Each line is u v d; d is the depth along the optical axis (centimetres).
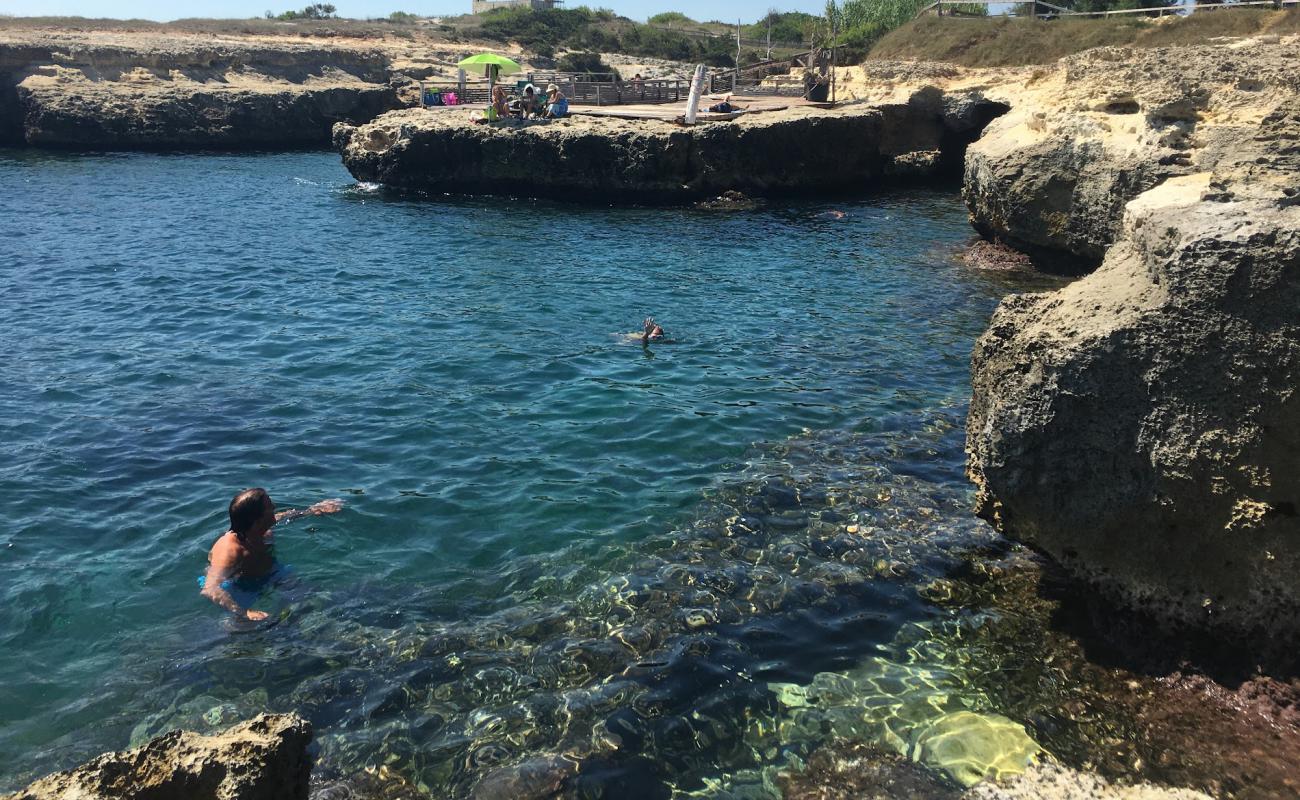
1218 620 559
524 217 2562
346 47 5978
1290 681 537
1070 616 646
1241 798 479
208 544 734
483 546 739
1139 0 4050
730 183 2862
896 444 955
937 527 777
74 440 934
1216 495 540
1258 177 769
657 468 894
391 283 1702
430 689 565
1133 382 562
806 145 2969
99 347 1259
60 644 605
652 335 1338
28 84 4094
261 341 1301
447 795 482
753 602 665
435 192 3030
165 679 572
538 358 1243
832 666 597
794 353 1282
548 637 619
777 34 8169
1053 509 605
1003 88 3114
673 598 666
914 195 3020
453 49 6588
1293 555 528
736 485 854
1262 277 515
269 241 2095
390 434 970
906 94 3338
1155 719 542
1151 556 579
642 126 2923
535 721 538
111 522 766
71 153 3934
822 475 879
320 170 3584
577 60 6309
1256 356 520
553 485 851
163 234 2141
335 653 600
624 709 550
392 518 782
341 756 507
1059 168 1722
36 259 1825
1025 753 518
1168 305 551
